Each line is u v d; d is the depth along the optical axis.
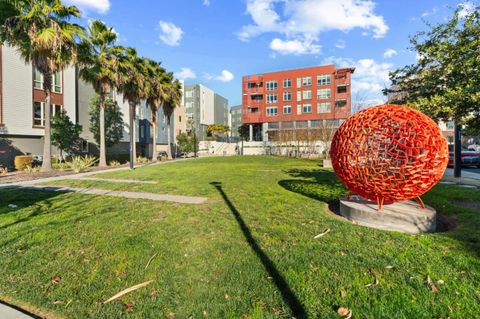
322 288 2.67
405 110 4.52
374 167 4.46
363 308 2.35
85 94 25.44
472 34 5.81
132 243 3.91
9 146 18.66
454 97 5.04
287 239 3.97
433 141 4.19
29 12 12.41
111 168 17.52
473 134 6.61
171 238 4.09
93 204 6.46
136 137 34.38
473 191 7.55
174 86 28.67
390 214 4.45
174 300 2.53
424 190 4.41
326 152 26.91
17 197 7.37
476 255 3.29
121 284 2.84
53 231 4.46
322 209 5.77
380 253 3.41
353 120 4.86
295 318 2.24
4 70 18.00
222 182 10.05
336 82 45.12
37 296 2.66
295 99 47.19
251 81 49.78
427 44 6.75
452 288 2.62
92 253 3.61
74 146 22.84
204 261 3.29
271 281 2.80
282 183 9.65
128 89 20.16
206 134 68.25
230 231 4.36
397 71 7.37
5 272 3.14
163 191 8.23
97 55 17.44
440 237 3.93
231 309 2.37
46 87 14.19
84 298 2.61
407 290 2.60
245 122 50.09
